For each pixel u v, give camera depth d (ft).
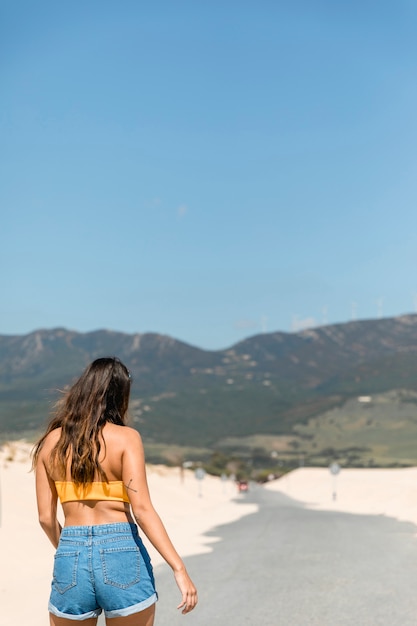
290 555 51.49
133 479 12.96
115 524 13.03
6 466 106.93
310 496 267.18
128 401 14.08
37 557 49.26
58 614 12.94
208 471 571.28
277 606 31.89
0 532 54.24
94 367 13.82
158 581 39.65
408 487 186.80
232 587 37.37
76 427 13.33
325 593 35.04
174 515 114.01
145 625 12.97
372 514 115.75
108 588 12.67
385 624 27.91
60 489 13.29
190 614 30.27
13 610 31.81
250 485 506.48
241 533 75.66
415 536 66.44
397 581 38.29
